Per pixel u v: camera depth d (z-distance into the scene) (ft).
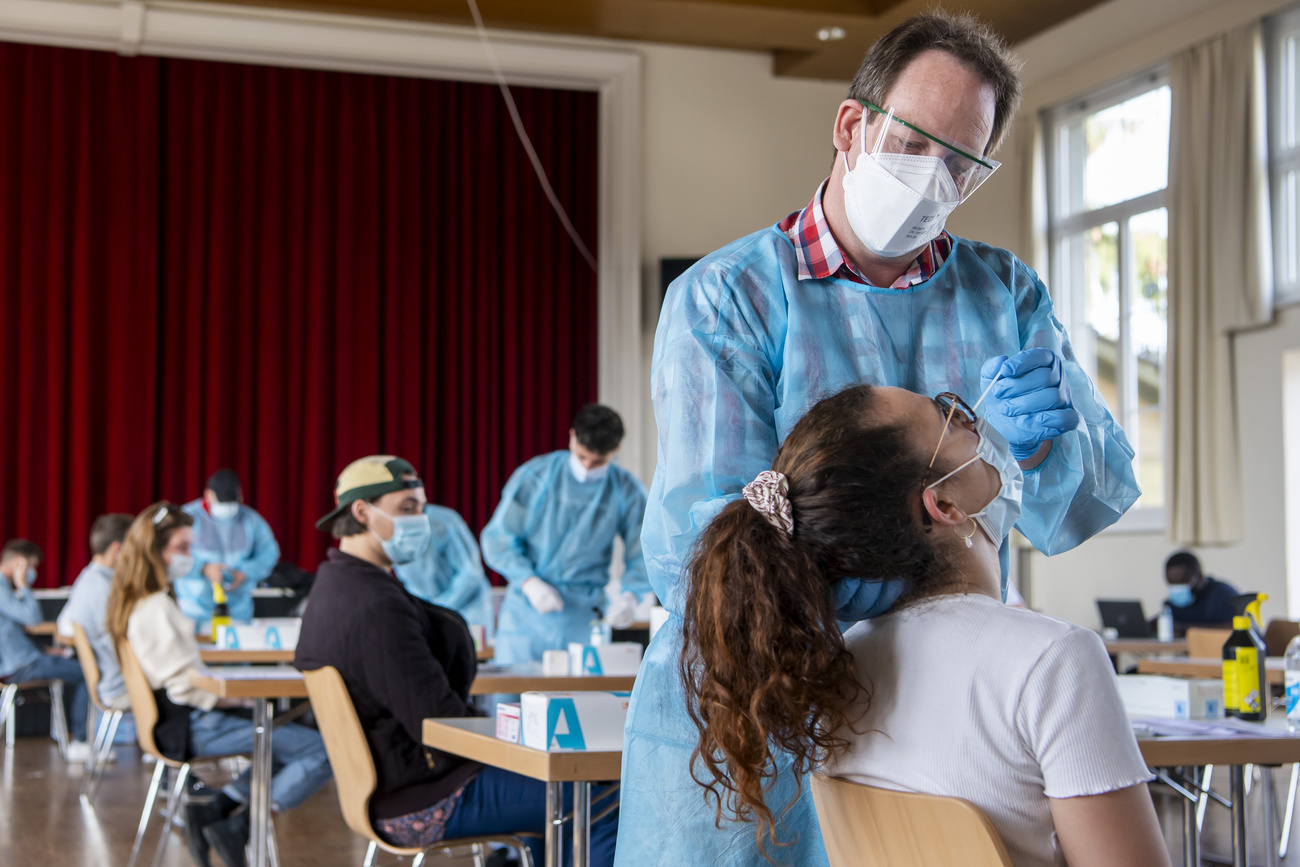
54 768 18.37
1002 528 3.62
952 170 4.29
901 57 4.33
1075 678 3.17
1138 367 24.32
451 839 7.47
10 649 19.72
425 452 25.26
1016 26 24.67
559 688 9.79
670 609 4.47
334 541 24.70
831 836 3.71
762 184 26.76
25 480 23.45
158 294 24.31
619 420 13.23
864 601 3.49
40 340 23.76
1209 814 14.11
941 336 4.72
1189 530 21.90
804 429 3.55
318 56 24.62
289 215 24.91
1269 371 21.06
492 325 25.71
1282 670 11.24
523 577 13.47
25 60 23.73
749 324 4.54
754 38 25.90
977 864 3.15
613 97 26.00
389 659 7.69
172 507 11.75
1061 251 25.99
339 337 24.86
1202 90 22.08
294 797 10.37
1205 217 21.88
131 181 24.07
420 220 25.36
